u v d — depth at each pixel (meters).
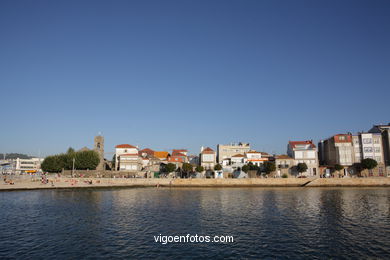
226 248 28.69
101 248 28.66
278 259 25.77
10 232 34.50
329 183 98.44
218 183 100.31
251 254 27.03
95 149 132.25
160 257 26.25
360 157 117.94
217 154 163.50
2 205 54.59
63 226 37.59
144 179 100.62
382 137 120.44
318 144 143.00
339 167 115.50
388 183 96.94
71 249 28.34
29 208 51.28
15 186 83.31
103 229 36.03
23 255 26.61
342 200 61.94
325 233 34.22
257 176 116.94
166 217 43.41
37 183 89.94
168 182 100.31
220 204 56.47
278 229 36.12
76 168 120.25
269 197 68.12
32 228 36.47
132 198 66.31
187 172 121.81
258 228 36.62
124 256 26.48
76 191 82.69
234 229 36.09
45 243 30.23
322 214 45.81
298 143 126.38
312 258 26.05
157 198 66.38
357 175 116.38
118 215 44.97
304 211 48.44
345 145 119.12
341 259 25.84
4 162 169.62
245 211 48.47
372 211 48.34
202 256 26.53
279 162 121.00
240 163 130.75
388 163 115.81
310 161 119.88
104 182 100.00
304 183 99.50
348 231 35.16
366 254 27.06
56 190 84.81
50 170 124.50
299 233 34.22
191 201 60.94
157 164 128.62
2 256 26.30
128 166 125.94
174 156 143.25
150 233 34.16
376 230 35.62
